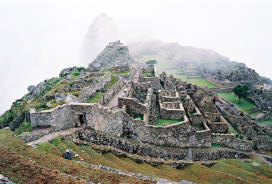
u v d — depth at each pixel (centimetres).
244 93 12019
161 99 6391
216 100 10981
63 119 3669
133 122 4641
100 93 5716
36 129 3497
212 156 5234
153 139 4809
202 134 5331
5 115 5744
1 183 2033
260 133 7412
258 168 5081
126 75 8675
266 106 11331
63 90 5138
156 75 8931
